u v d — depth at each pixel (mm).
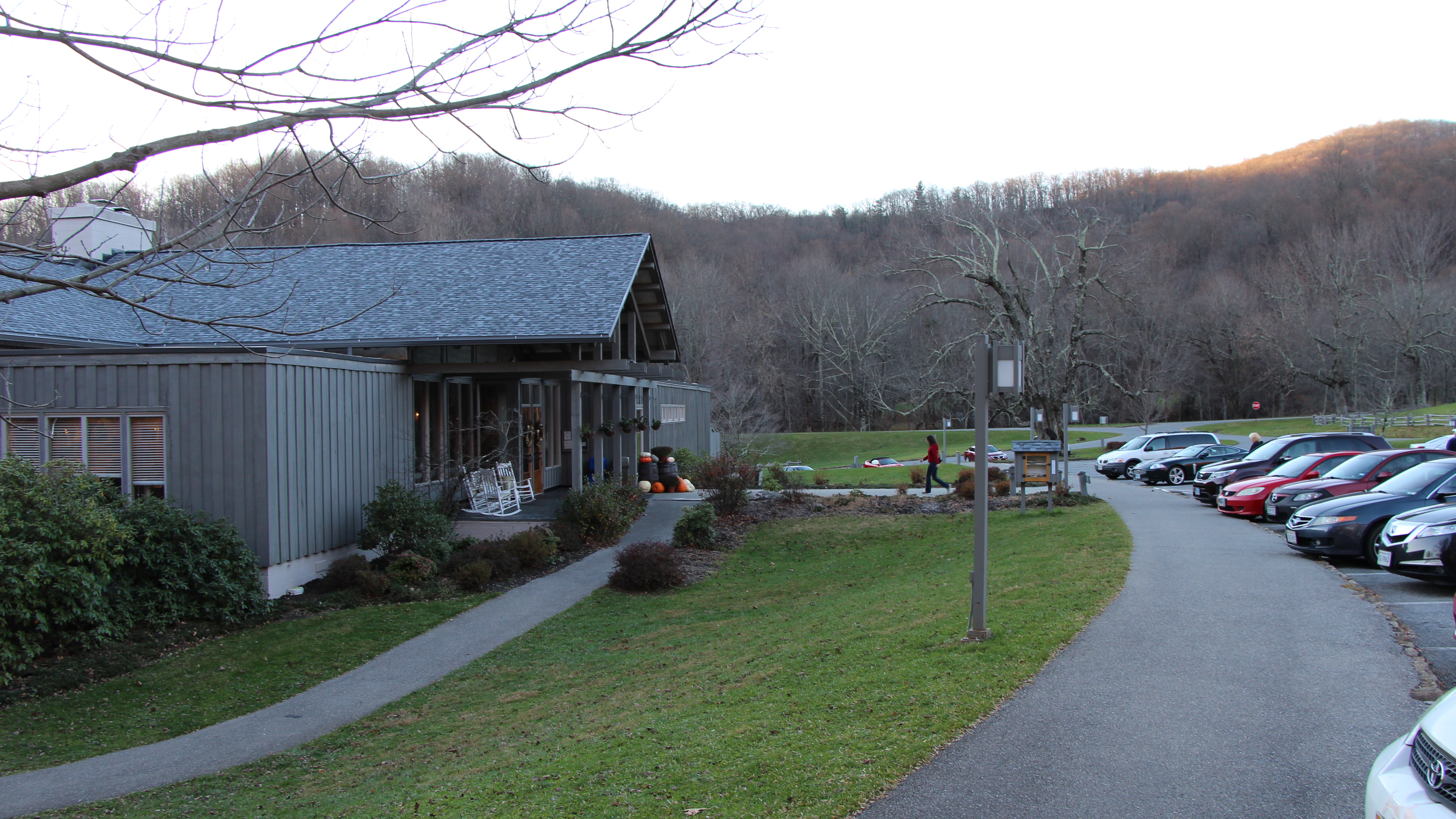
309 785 7500
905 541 18422
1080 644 8086
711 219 87812
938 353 36750
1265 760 5484
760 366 67625
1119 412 75938
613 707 8625
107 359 13523
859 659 8297
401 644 12125
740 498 21578
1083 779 5270
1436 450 17234
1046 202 77625
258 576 13148
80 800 7387
